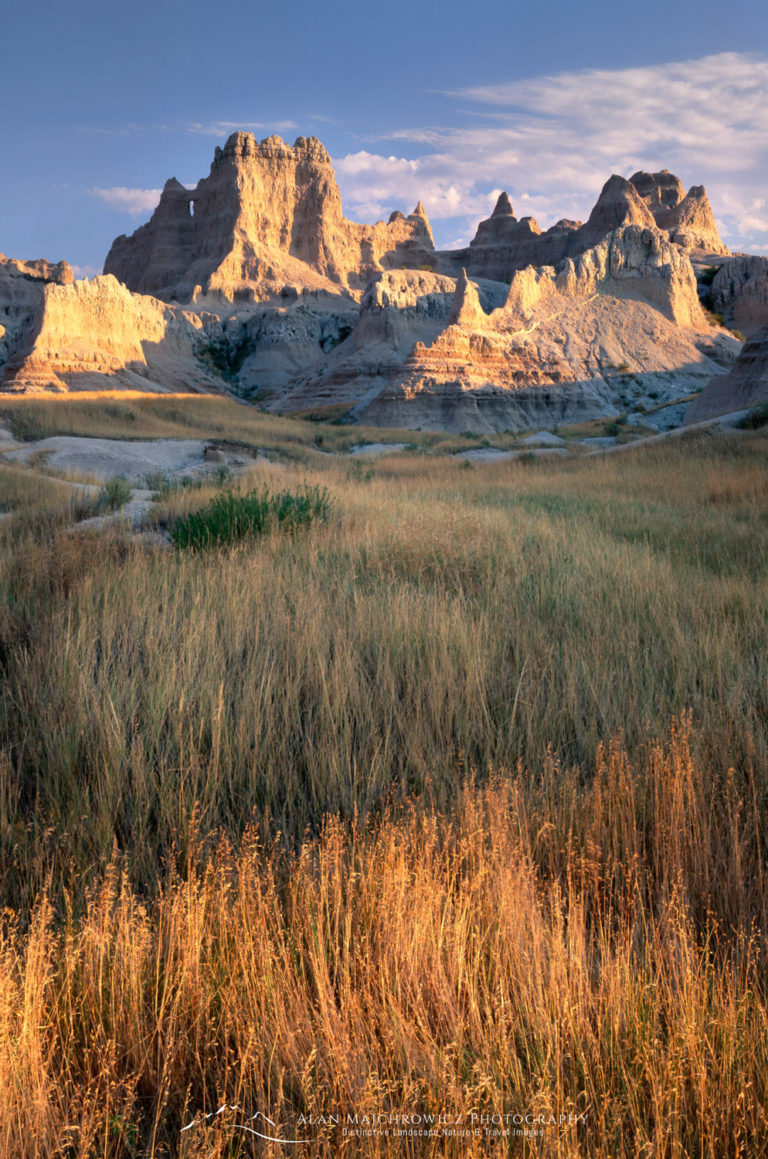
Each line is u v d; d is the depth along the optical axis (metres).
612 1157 1.96
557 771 4.00
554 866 3.16
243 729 4.34
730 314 112.56
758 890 3.05
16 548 9.31
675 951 2.59
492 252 174.38
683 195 181.12
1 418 32.47
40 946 2.37
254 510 9.94
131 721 4.48
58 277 151.25
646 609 6.98
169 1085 2.14
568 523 12.29
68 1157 1.93
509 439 53.78
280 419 51.34
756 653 5.84
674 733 4.18
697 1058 2.08
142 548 9.27
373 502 12.74
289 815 3.81
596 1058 2.15
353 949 2.60
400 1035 2.15
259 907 2.69
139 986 2.42
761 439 25.36
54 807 3.58
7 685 5.07
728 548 10.46
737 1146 1.91
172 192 165.88
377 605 6.60
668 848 3.17
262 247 152.50
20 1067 2.04
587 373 87.56
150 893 3.11
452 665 5.29
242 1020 2.27
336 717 4.61
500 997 2.33
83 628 5.80
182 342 117.19
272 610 6.63
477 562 8.44
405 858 3.00
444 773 4.02
